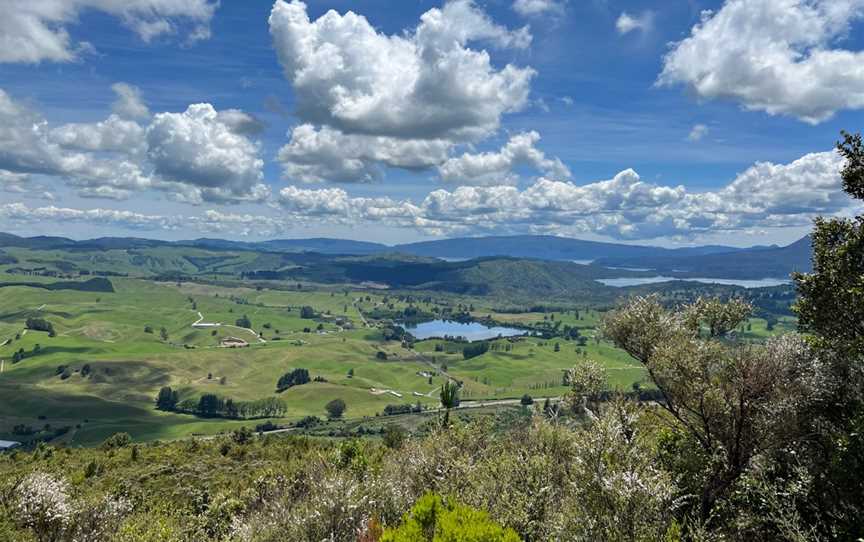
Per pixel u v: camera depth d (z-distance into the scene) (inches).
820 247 757.9
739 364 654.5
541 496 638.5
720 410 653.9
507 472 692.7
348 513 622.5
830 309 713.6
